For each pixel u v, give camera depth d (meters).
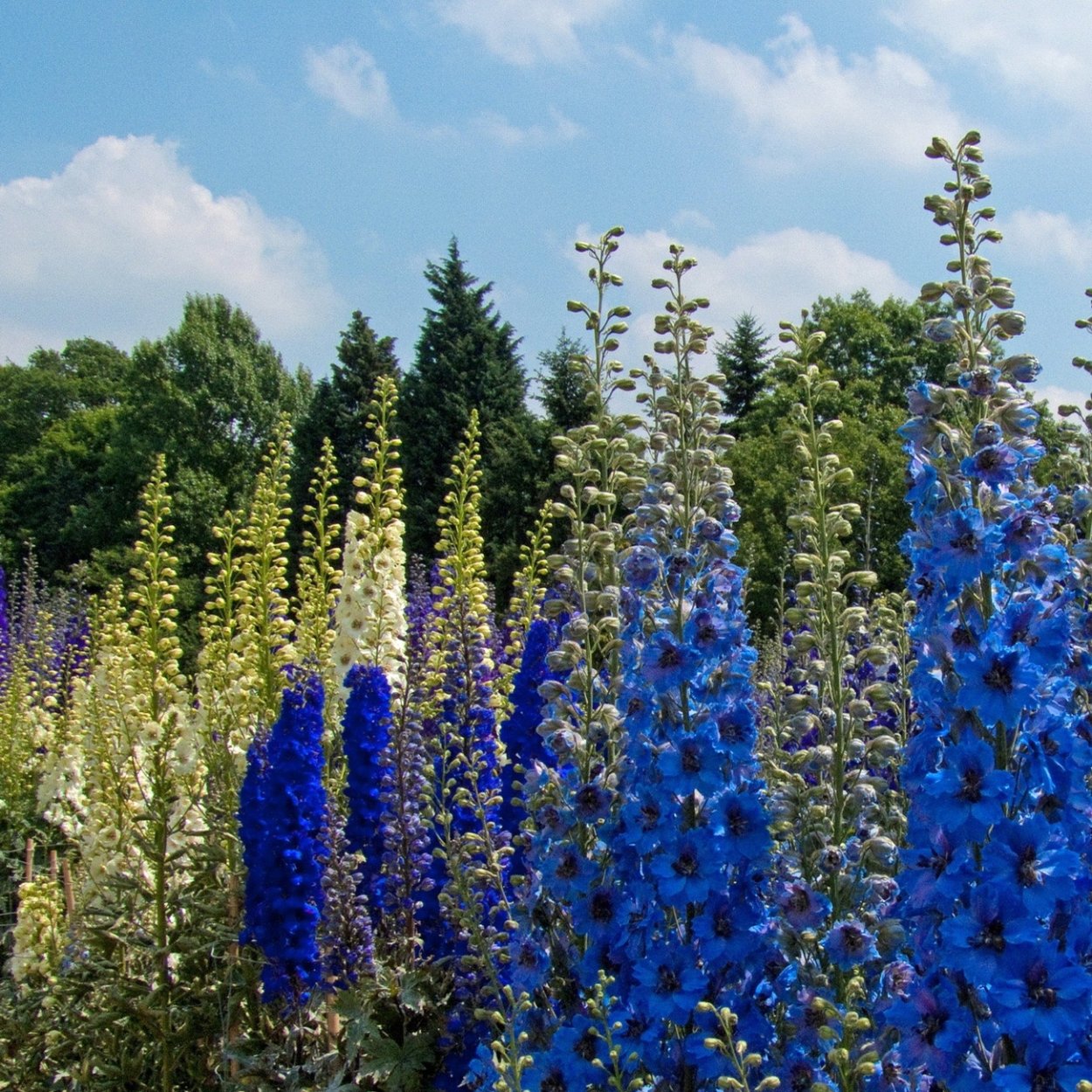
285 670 5.62
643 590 3.63
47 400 69.06
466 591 7.39
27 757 12.46
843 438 21.17
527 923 3.75
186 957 5.60
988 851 2.54
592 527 4.05
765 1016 3.34
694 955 3.25
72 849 10.27
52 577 48.44
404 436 37.06
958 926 2.53
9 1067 5.66
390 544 8.24
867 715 3.55
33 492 52.81
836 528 3.65
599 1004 3.17
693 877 3.22
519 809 5.54
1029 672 2.56
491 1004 4.64
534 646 6.13
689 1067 3.21
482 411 37.66
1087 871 2.76
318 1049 5.29
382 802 5.84
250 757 5.49
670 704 3.44
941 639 2.73
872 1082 2.98
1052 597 2.93
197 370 45.62
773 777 3.65
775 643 8.34
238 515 8.02
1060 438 4.32
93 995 5.89
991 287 2.90
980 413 2.82
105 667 8.23
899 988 3.06
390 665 8.07
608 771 3.71
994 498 2.75
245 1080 5.09
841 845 3.39
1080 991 2.41
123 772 6.99
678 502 3.64
